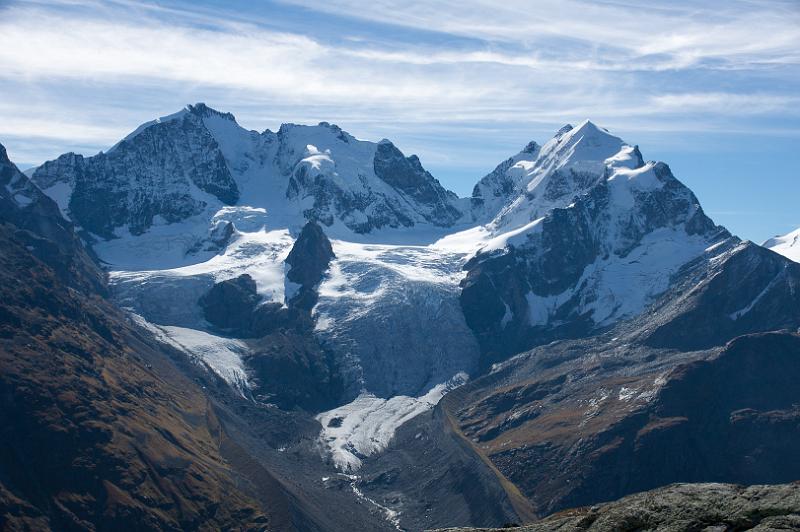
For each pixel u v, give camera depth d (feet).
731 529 114.83
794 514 112.88
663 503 121.08
